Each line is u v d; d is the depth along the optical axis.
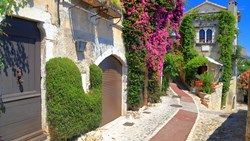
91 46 6.83
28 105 4.96
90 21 6.78
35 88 5.14
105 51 7.66
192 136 7.52
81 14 6.36
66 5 5.75
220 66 22.72
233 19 23.03
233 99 26.48
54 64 5.19
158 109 11.12
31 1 4.67
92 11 6.86
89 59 6.75
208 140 7.16
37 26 5.06
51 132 5.38
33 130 5.11
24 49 4.81
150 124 8.38
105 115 8.09
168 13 11.35
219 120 9.98
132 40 9.28
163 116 9.73
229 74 23.61
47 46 5.19
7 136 4.48
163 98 14.66
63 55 5.69
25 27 4.80
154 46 10.52
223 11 23.05
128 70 9.70
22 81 4.77
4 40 4.34
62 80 5.23
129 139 6.70
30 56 4.96
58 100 5.18
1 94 4.32
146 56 9.88
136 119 8.97
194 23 24.23
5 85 4.41
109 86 8.42
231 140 7.18
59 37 5.54
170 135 7.38
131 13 9.05
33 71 5.06
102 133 6.98
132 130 7.58
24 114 4.86
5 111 4.41
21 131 4.80
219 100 20.61
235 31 23.41
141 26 9.30
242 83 30.78
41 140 5.20
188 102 14.20
